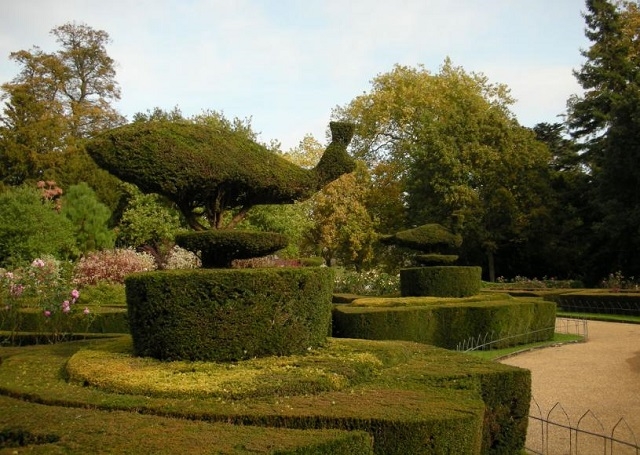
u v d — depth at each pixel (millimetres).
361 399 5039
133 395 5098
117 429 3963
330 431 4020
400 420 4438
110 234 25719
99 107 35062
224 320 6375
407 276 17047
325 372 5711
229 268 6941
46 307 10094
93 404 4801
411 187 32094
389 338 12148
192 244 6832
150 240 25453
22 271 10789
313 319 6984
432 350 7758
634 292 22359
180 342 6355
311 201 31078
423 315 12547
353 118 35406
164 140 6754
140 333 6598
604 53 32812
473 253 34906
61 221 23484
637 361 11469
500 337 13242
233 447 3592
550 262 33719
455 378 5887
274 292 6578
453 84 34469
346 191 31203
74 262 21688
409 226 33250
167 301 6375
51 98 33938
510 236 32469
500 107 34469
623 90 32156
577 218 33125
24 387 5461
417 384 5734
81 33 35688
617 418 7566
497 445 6004
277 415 4461
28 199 23016
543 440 6789
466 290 16609
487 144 31406
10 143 30359
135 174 6688
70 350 7781
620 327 17484
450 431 4551
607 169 28438
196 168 6793
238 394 4988
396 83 35469
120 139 6629
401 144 35125
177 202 7227
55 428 3977
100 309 13078
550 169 34219
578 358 12148
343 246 32031
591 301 21812
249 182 7191
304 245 32281
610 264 30453
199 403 4781
